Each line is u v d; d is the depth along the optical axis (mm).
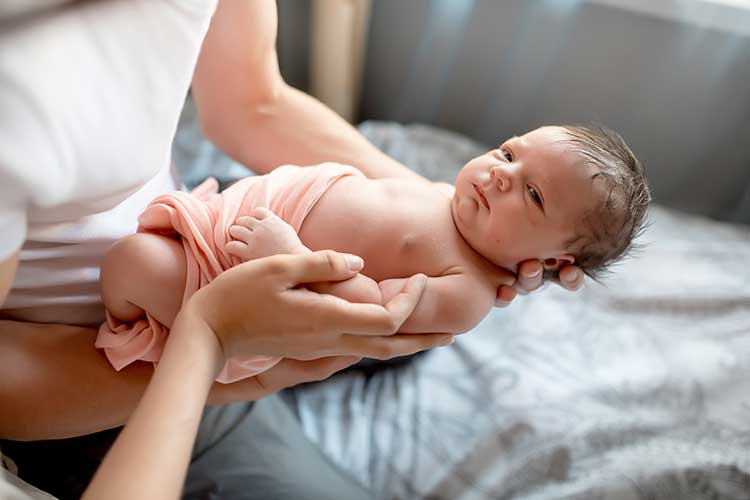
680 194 1708
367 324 607
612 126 1671
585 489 1007
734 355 1212
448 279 709
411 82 1814
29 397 666
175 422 524
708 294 1315
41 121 456
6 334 675
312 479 944
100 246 698
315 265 611
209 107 923
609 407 1125
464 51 1706
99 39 496
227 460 937
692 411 1129
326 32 1600
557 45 1613
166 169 844
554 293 1335
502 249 737
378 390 1165
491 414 1104
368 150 937
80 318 729
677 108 1597
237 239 683
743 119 1565
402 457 1054
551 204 722
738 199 1669
